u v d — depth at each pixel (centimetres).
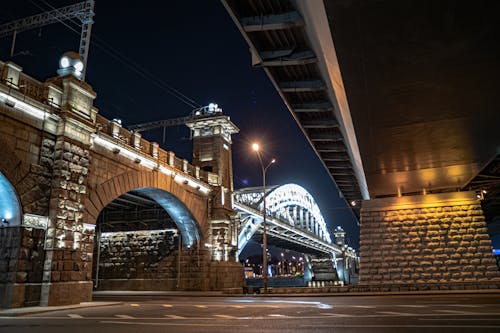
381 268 3519
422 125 2034
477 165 2914
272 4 1667
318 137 3166
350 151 3200
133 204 4047
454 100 1714
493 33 1222
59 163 2138
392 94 1659
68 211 2152
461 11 1116
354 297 2427
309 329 934
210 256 3891
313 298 2411
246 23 1719
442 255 3419
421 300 1919
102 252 4197
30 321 1291
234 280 4103
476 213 3462
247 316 1301
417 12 1127
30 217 1978
